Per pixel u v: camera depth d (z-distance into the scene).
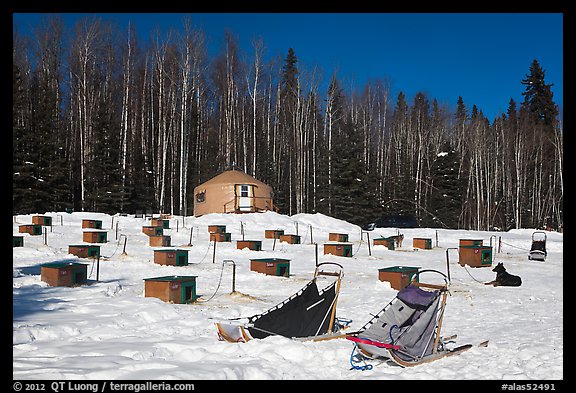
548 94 72.00
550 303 14.05
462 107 90.38
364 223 50.34
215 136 61.22
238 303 12.95
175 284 12.69
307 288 9.10
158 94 54.00
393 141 66.19
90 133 47.16
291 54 64.94
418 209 56.25
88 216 32.47
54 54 50.75
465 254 22.59
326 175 52.66
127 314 10.27
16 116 43.53
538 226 57.03
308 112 55.50
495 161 60.34
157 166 52.53
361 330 8.20
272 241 28.28
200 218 35.12
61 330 8.64
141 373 6.36
